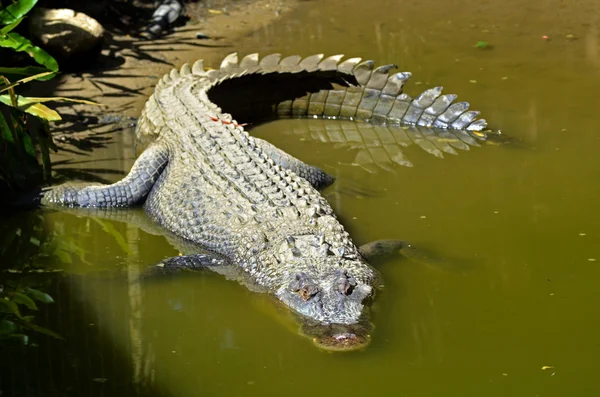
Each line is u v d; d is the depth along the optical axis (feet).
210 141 37.29
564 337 26.32
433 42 55.36
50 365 25.34
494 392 23.76
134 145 41.75
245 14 61.31
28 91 46.29
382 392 23.86
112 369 25.17
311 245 29.96
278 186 34.35
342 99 46.16
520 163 39.27
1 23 38.58
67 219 35.70
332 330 25.89
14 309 28.55
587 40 54.24
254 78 45.55
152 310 28.66
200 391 24.02
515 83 48.03
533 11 60.23
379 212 35.35
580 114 43.80
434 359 25.29
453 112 43.96
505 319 27.32
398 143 42.80
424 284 29.53
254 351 26.04
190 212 34.42
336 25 59.21
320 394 23.82
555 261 30.86
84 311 28.53
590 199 35.50
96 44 49.24
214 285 30.42
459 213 34.99
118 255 32.76
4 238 33.91
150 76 49.52
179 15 59.11
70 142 41.81
